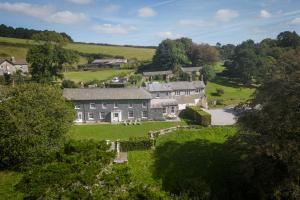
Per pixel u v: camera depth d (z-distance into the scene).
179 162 44.53
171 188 38.34
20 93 43.09
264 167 36.03
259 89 41.50
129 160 44.53
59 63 103.00
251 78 118.38
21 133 39.12
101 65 153.00
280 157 32.34
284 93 36.16
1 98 44.31
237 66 121.12
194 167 43.44
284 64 40.47
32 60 96.81
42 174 29.67
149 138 49.88
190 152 47.22
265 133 36.41
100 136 54.16
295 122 34.00
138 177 40.06
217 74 133.88
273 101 36.88
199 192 36.69
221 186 39.97
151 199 30.83
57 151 38.47
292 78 36.41
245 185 38.75
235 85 119.50
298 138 34.56
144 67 147.38
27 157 39.91
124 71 140.38
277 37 162.38
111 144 46.88
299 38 154.25
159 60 142.88
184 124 62.69
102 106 67.12
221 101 94.12
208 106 88.38
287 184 33.44
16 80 99.06
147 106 68.00
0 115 40.06
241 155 41.62
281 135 35.09
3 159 40.12
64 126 43.66
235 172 40.03
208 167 43.41
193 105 82.31
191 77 117.12
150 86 91.50
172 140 51.31
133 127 60.66
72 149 38.62
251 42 149.50
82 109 66.56
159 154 46.81
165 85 93.75
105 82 107.19
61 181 28.36
